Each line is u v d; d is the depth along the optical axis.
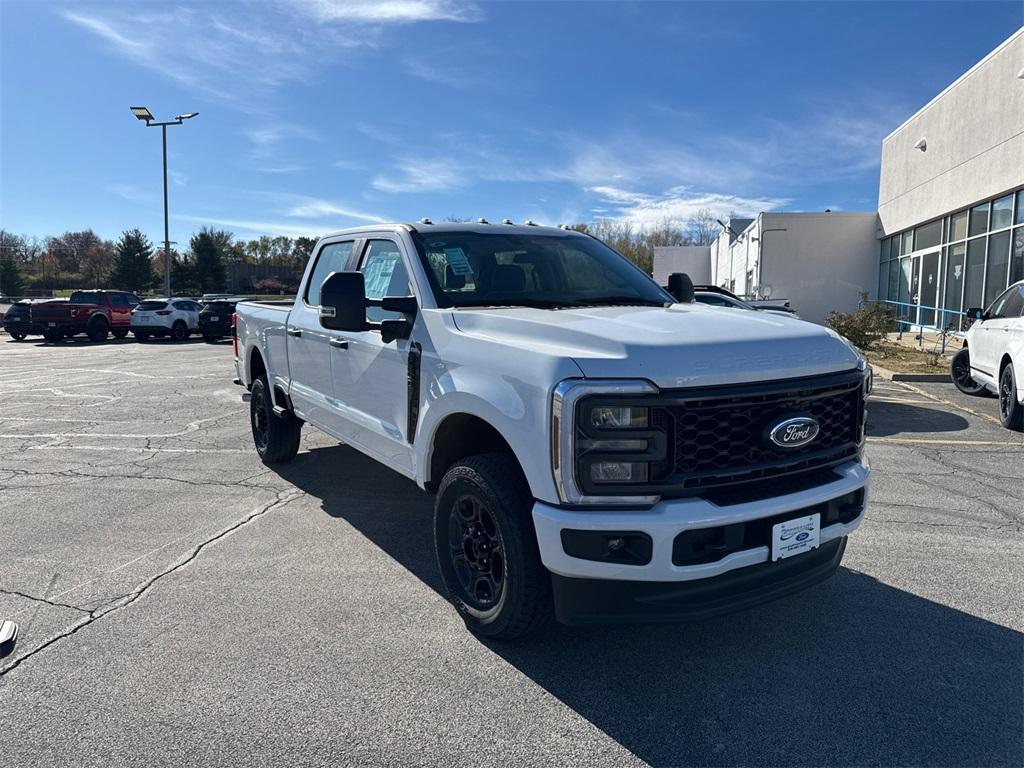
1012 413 8.39
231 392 11.99
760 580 3.05
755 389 2.95
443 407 3.53
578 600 2.94
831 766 2.56
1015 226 16.73
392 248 4.52
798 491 3.06
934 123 20.89
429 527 5.07
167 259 31.50
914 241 23.16
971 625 3.61
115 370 15.88
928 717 2.85
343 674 3.16
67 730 2.77
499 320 3.44
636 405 2.79
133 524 5.12
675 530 2.77
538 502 2.97
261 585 4.09
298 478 6.32
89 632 3.54
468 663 3.26
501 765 2.58
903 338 19.67
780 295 27.19
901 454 7.28
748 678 3.14
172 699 2.97
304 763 2.58
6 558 4.49
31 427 8.81
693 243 71.75
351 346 4.64
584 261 4.68
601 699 2.98
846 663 3.26
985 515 5.32
